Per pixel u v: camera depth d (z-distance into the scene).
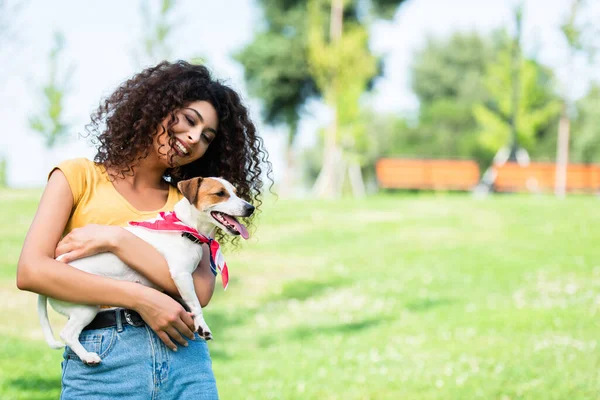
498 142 23.47
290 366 6.11
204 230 2.71
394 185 23.52
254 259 10.86
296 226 13.54
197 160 2.94
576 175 22.72
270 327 7.64
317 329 7.45
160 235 2.47
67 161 2.45
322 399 5.18
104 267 2.38
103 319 2.29
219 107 2.64
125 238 2.36
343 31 26.59
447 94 39.06
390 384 5.45
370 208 15.79
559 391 5.04
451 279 9.23
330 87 22.31
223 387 5.49
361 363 6.10
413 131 36.69
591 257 9.94
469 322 7.20
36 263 2.21
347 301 8.54
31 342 6.83
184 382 2.32
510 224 12.92
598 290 8.18
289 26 28.02
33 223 2.30
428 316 7.59
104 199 2.45
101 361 2.25
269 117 28.92
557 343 6.22
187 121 2.53
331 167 22.25
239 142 2.86
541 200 16.39
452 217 14.03
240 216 2.71
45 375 5.74
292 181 29.05
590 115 32.78
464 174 23.33
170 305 2.25
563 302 7.76
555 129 33.56
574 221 12.85
